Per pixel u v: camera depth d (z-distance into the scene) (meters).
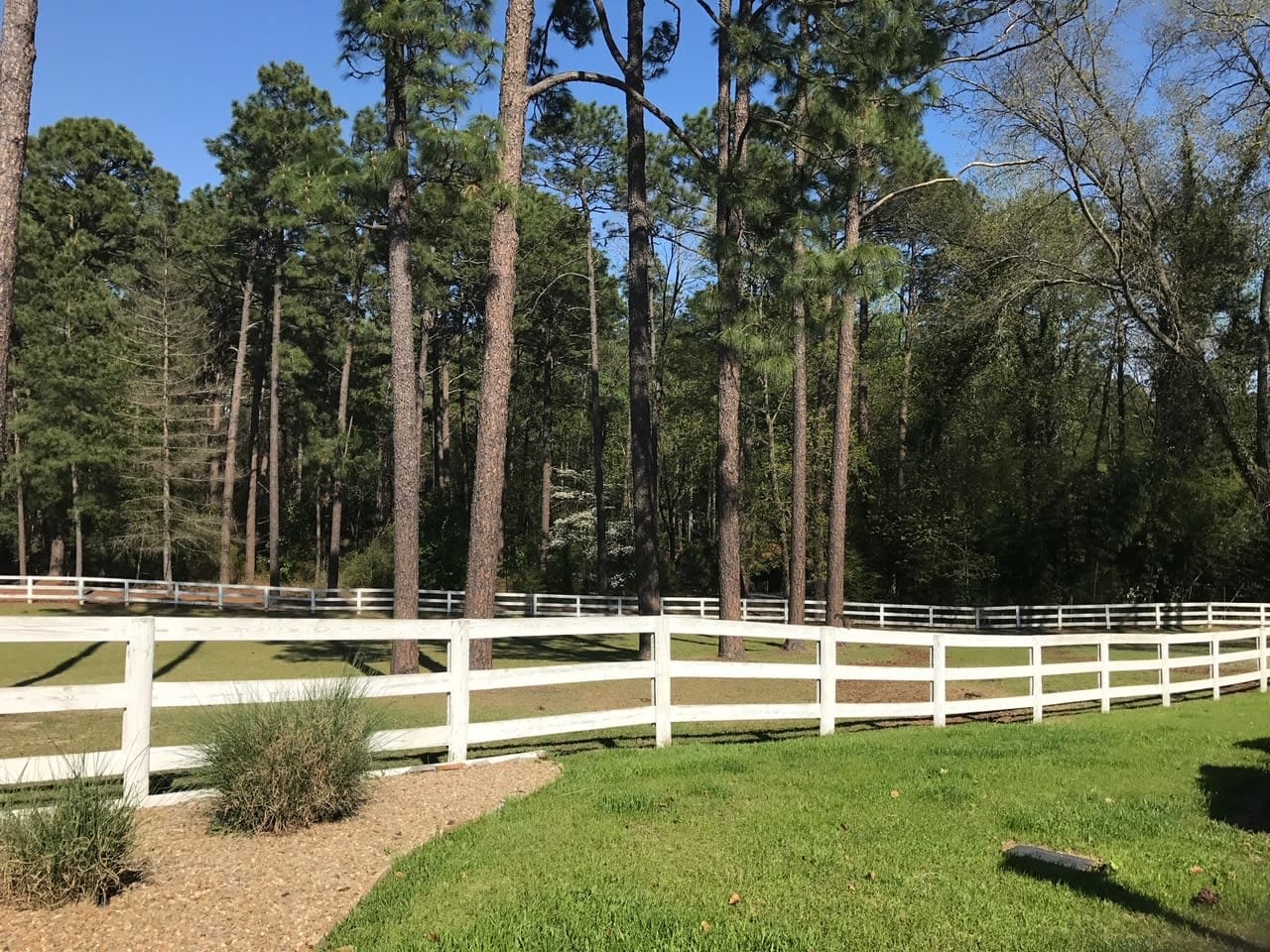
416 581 13.95
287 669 14.34
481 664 11.97
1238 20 18.47
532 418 46.75
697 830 5.08
